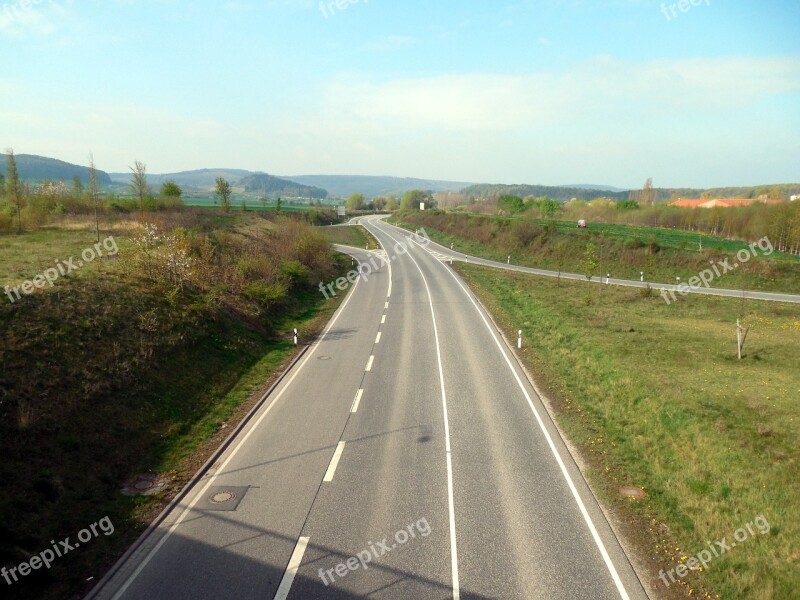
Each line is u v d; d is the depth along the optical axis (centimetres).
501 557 1001
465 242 7331
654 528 1098
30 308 1759
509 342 2545
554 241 5947
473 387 1927
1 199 4388
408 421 1627
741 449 1380
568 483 1271
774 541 1036
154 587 917
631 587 928
